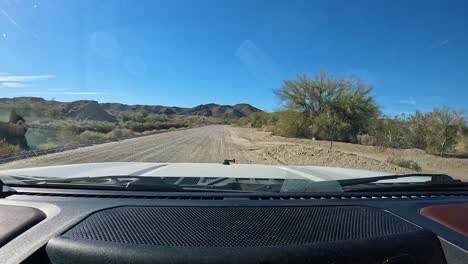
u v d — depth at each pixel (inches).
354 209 77.0
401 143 1126.4
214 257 52.7
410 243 61.0
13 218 65.8
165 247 54.5
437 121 1009.5
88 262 52.6
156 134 1606.8
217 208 73.6
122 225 62.9
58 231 60.1
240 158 668.7
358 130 1274.6
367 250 57.7
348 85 1251.2
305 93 1347.2
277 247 55.8
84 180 92.0
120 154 669.3
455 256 59.5
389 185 95.8
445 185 97.1
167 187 87.0
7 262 51.5
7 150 645.3
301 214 71.9
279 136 1488.7
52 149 715.4
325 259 55.1
